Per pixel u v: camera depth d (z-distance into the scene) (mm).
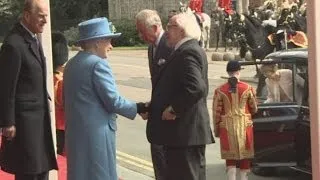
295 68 8023
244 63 8297
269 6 29500
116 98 5039
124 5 51281
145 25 6152
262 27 22203
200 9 37281
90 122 5020
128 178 8531
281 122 7914
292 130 7840
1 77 5098
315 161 3734
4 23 48219
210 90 18828
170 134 5523
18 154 5199
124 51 40781
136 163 9555
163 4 49594
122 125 13070
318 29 3646
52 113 6723
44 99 5312
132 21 48125
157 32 6168
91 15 55781
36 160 5219
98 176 5043
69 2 55562
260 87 8586
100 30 5125
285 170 8625
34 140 5203
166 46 6020
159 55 6078
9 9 48031
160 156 6312
